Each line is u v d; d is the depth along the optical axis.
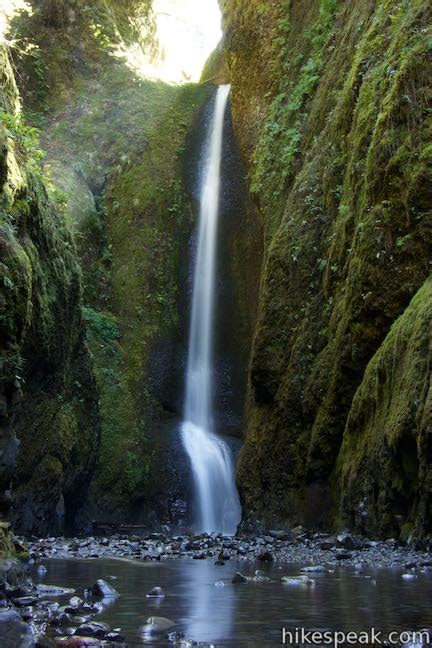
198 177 26.77
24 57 27.05
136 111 27.56
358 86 14.69
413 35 12.77
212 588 6.16
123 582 6.65
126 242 25.06
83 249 23.88
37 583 6.53
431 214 11.48
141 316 23.95
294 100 19.03
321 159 15.99
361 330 12.41
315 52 18.88
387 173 12.14
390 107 12.34
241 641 3.95
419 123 11.95
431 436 8.89
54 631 4.20
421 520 9.27
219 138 26.75
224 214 25.22
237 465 16.55
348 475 11.70
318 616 4.70
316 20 19.80
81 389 18.14
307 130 17.80
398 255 11.81
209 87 29.02
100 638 4.02
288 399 14.82
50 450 15.92
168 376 23.52
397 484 10.16
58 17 28.19
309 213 15.77
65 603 5.28
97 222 24.66
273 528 14.57
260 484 15.53
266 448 15.41
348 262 13.42
